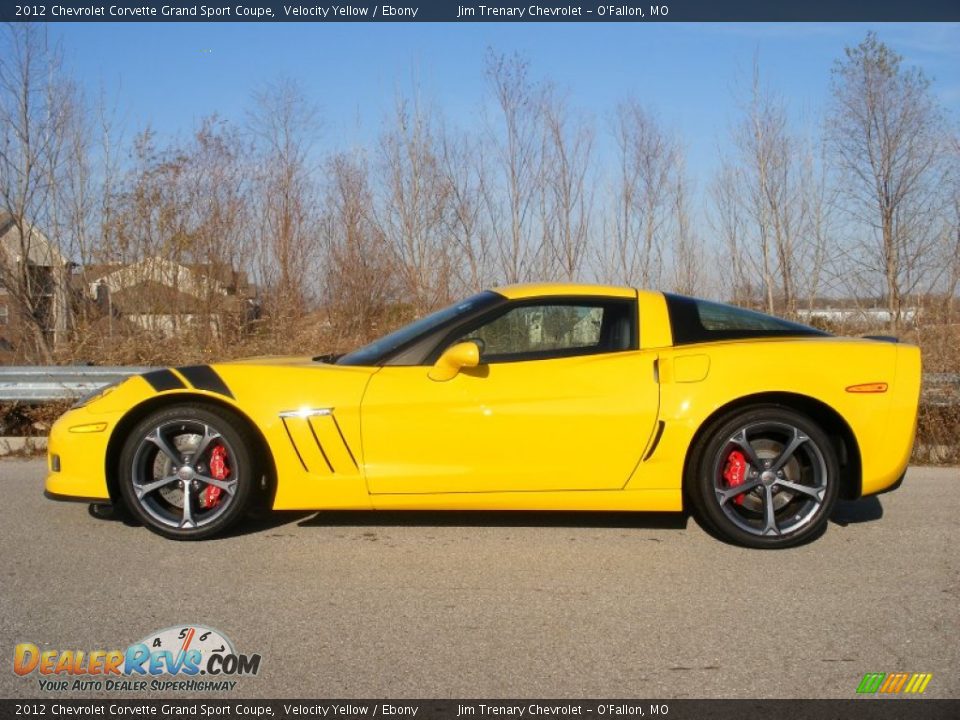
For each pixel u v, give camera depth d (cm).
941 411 706
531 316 455
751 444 444
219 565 418
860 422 438
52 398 757
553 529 475
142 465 448
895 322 1062
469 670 315
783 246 1280
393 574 408
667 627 351
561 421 431
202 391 439
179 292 1195
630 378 437
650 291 471
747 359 439
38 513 508
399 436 434
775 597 382
